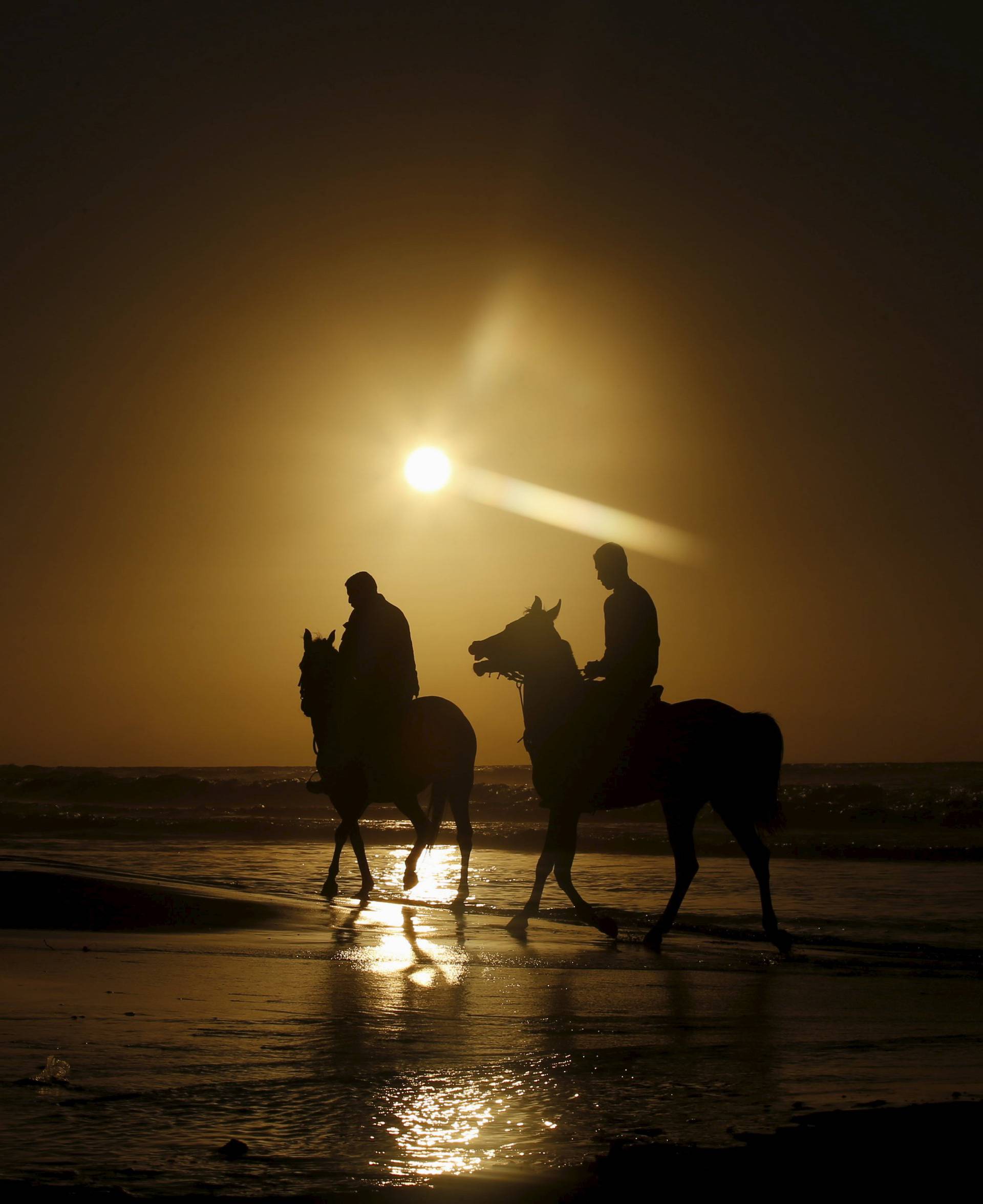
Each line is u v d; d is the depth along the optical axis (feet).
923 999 18.57
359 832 37.55
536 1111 10.66
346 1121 10.27
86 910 28.27
